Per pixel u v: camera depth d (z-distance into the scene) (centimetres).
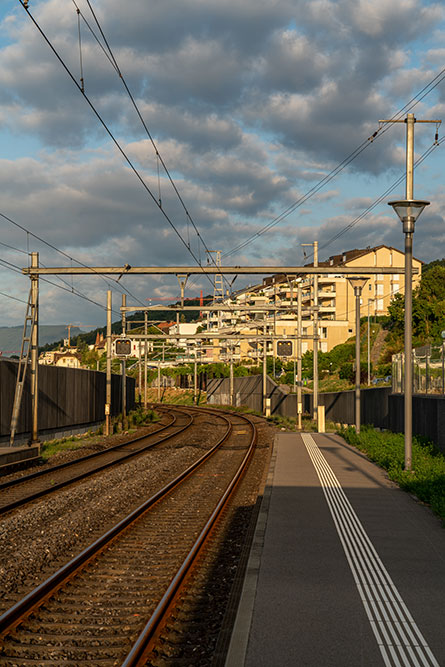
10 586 880
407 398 1677
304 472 1814
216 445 3109
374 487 1541
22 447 2434
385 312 10250
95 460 2572
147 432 4278
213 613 767
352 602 713
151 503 1527
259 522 1145
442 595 738
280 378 8131
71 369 4094
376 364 7606
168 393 11944
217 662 587
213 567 983
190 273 2350
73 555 1077
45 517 1377
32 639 684
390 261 10419
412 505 1307
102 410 4984
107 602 807
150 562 1020
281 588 765
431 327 7394
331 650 584
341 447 2580
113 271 2370
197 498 1661
